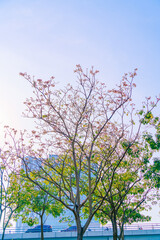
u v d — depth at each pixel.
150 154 19.39
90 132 18.30
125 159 20.77
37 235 36.44
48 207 25.77
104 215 23.28
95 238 36.88
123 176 20.05
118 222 24.59
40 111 16.80
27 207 27.39
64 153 19.31
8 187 25.77
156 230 36.34
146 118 17.38
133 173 19.81
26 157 18.97
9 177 24.78
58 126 17.25
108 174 19.78
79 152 19.25
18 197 25.61
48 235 36.50
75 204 16.05
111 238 36.91
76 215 15.82
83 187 20.75
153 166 18.36
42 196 25.69
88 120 17.56
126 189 21.19
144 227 36.53
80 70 17.38
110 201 20.44
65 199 24.88
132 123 17.66
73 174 20.91
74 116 17.56
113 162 19.91
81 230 15.45
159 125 17.91
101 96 17.42
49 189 25.91
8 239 35.97
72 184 20.38
